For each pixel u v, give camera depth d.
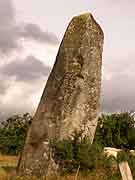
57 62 29.52
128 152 28.34
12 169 29.72
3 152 60.06
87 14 29.98
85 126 28.25
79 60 28.83
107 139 45.16
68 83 28.47
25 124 63.12
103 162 26.39
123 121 46.75
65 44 29.42
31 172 27.23
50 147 27.30
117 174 25.17
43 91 29.77
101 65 29.95
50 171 26.64
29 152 27.98
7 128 63.16
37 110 29.20
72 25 29.81
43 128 28.22
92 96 28.91
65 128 27.77
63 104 28.17
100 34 30.08
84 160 25.91
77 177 24.97
